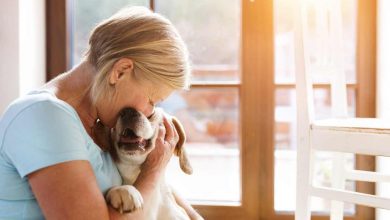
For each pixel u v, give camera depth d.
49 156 0.87
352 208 1.94
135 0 1.97
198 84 1.94
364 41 1.88
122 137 1.03
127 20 0.98
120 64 0.94
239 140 1.96
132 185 1.08
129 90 0.97
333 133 1.25
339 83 1.60
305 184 1.30
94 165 1.00
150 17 1.00
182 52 1.01
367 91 1.89
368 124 1.25
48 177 0.87
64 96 1.01
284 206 1.99
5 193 0.94
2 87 1.70
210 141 2.55
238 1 1.98
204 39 2.05
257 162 1.92
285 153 2.21
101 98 0.97
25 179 0.93
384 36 1.77
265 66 1.89
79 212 0.87
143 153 1.05
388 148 1.15
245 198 1.93
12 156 0.90
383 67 1.78
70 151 0.89
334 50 1.60
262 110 1.91
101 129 1.10
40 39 1.88
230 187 2.15
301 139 1.31
